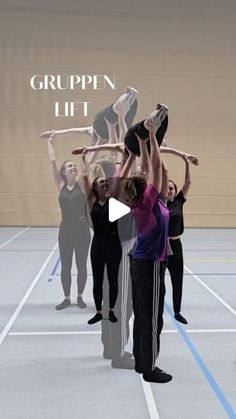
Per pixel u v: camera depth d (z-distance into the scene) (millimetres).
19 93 16594
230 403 3254
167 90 16938
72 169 5652
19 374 3775
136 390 3469
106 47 16703
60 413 3096
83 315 5586
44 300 6352
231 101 17078
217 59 16969
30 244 12344
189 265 9367
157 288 3234
